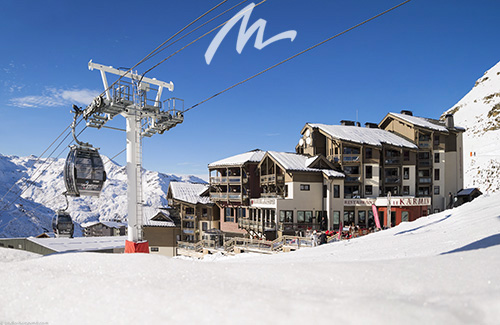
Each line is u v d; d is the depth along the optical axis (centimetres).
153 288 229
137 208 1273
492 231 607
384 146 4019
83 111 1341
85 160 1353
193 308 188
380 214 3628
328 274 267
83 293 229
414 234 940
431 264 291
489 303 183
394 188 4109
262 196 4041
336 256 745
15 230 18825
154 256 341
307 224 3381
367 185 3875
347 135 3959
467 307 182
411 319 167
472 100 16375
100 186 1391
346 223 3588
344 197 3784
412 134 4359
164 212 5025
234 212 4375
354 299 200
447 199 4372
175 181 5241
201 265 307
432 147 4372
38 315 203
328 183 3481
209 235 4109
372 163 3894
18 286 254
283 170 3622
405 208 3488
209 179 4562
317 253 916
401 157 4088
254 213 3928
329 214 3434
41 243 2336
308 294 214
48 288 246
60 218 2405
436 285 236
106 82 1239
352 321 164
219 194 4431
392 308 180
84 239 2586
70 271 291
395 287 236
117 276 267
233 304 191
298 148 4472
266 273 274
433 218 1413
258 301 195
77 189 1348
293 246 2627
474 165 10481
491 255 307
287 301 195
